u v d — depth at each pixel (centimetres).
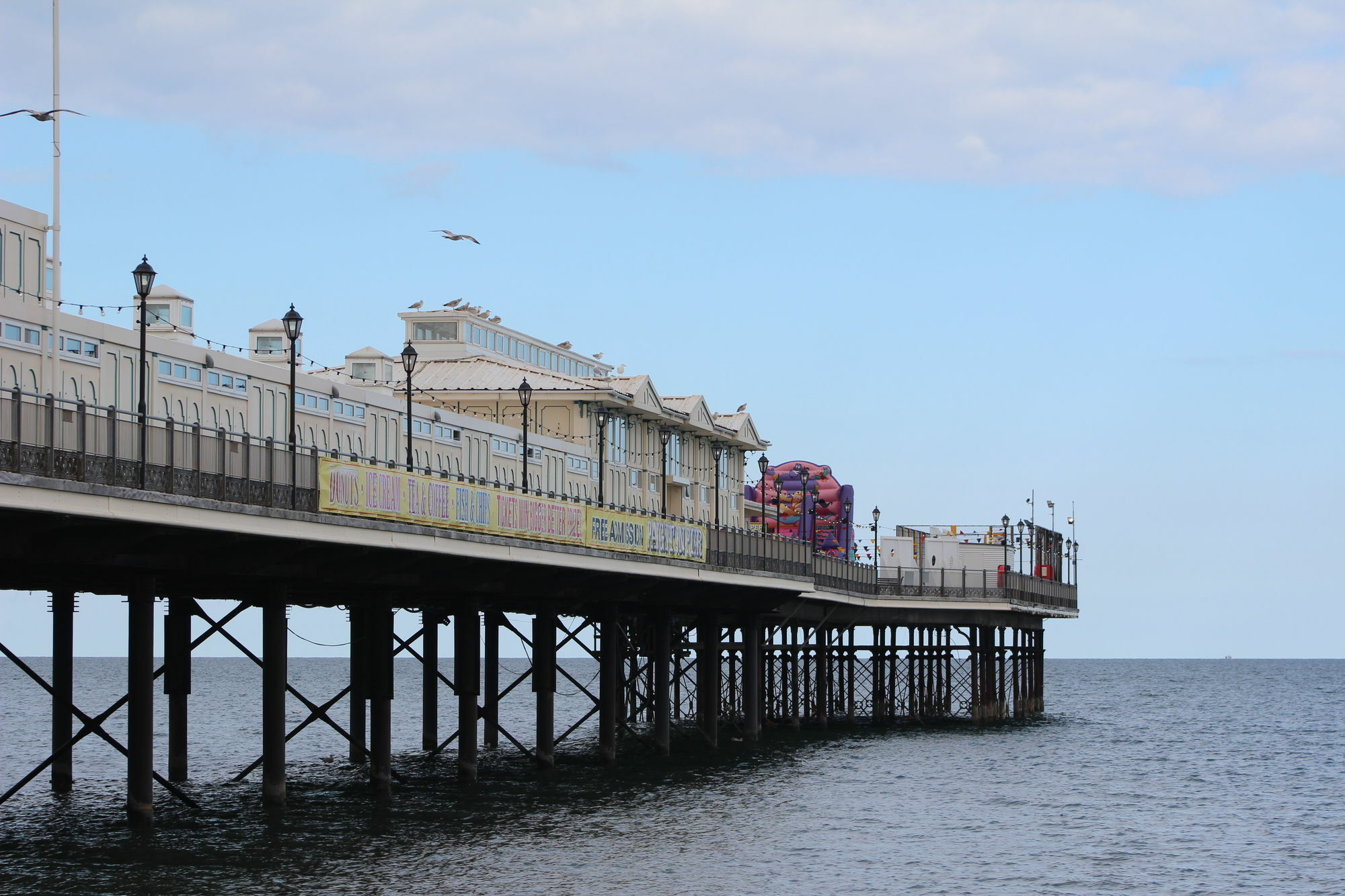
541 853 4447
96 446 3369
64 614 5106
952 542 10894
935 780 6756
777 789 6112
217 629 4622
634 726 9006
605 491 9069
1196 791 6856
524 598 5881
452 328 9950
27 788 5809
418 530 4438
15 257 4653
